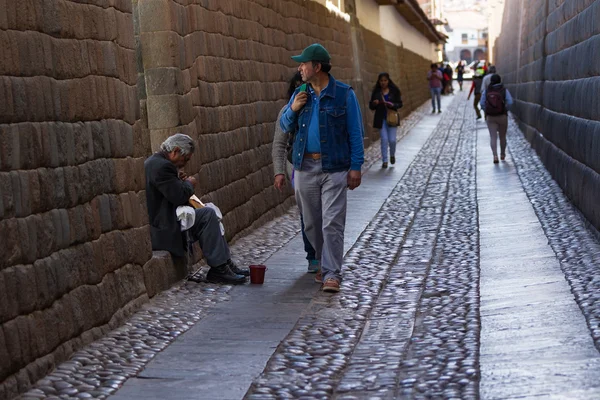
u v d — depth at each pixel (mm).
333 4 20141
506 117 17078
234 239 10312
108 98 6926
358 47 22891
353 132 7684
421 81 44938
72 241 6059
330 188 7684
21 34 5531
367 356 5816
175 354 5973
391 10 33781
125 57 7379
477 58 122750
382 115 17562
